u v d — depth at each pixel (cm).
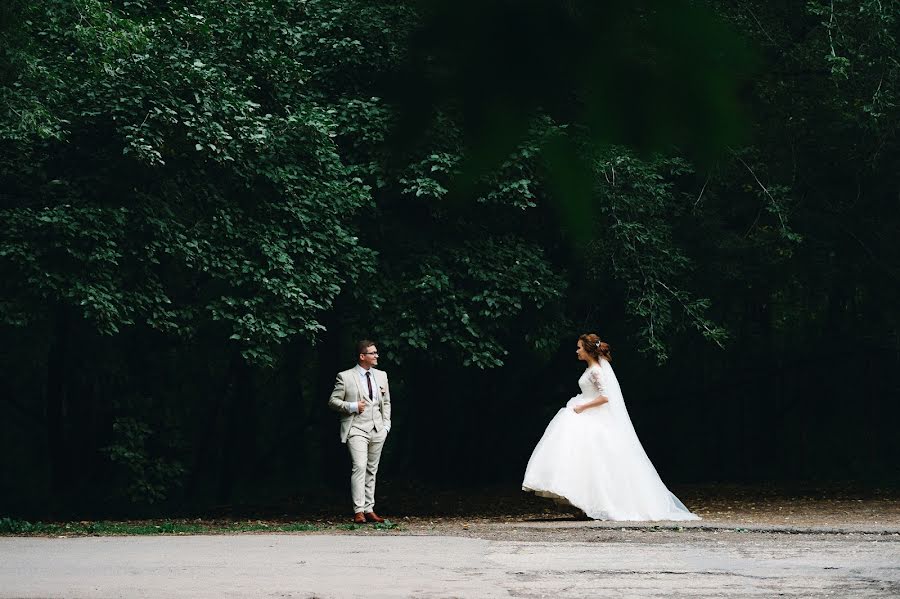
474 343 1491
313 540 938
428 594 592
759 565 731
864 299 2055
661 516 1206
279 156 1403
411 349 1516
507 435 2333
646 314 1520
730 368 2394
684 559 771
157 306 1337
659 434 2553
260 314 1378
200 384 2205
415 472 2325
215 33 1283
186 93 1292
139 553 820
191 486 2139
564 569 710
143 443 1678
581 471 1218
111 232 1281
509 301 1460
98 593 593
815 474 2370
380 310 1494
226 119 1307
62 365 1767
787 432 2484
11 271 1275
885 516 1295
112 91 1254
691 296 1744
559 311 1548
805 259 1802
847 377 2423
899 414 2411
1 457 2502
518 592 601
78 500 1881
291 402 2486
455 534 1016
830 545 877
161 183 1334
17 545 894
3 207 1291
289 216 1402
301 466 2628
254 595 588
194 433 2381
